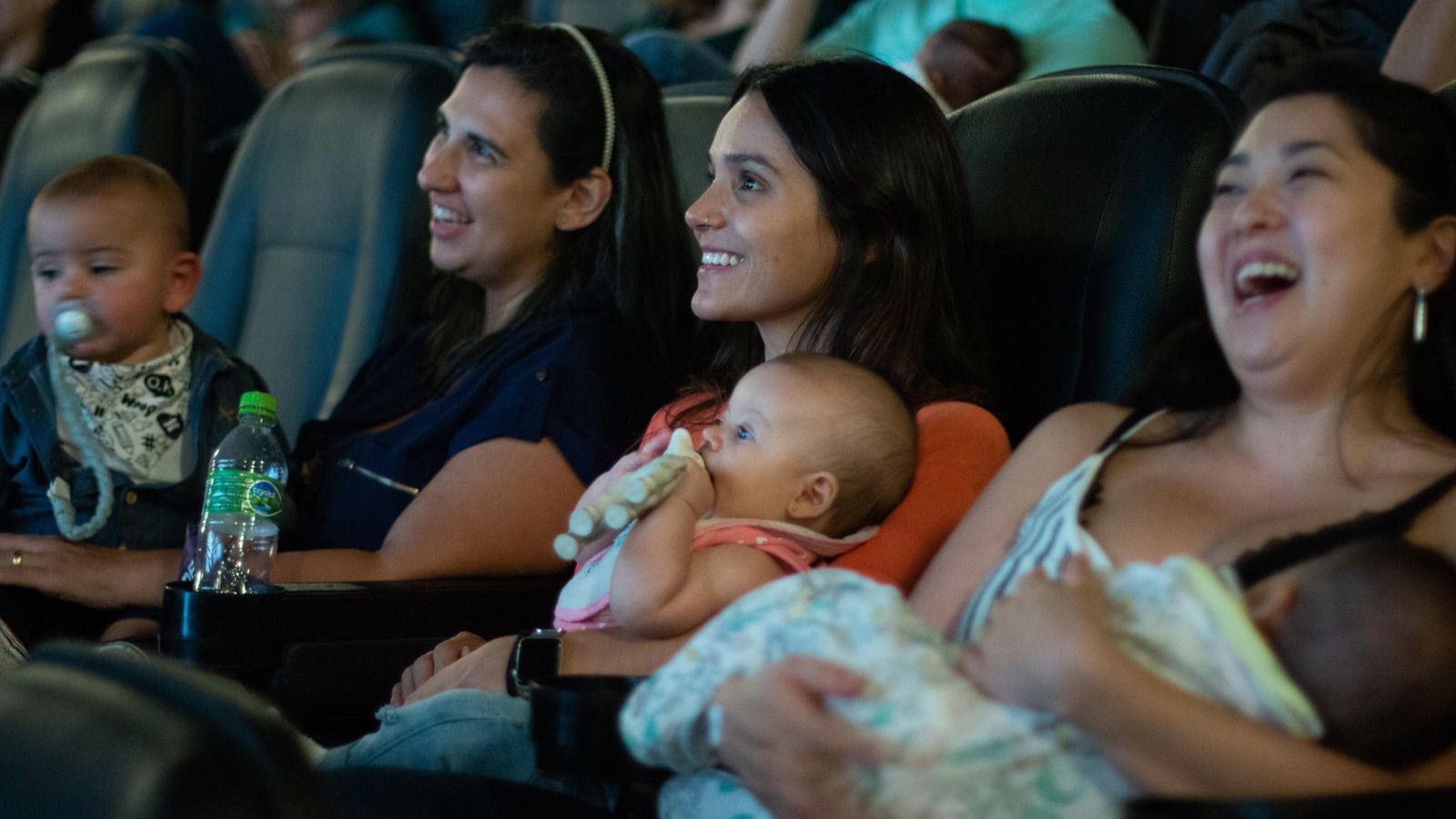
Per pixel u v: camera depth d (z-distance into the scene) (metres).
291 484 2.49
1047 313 1.99
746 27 4.12
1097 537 1.41
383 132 3.06
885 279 1.94
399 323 2.95
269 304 3.14
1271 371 1.35
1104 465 1.47
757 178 1.94
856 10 3.75
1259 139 1.37
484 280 2.47
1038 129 2.08
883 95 1.95
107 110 3.62
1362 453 1.36
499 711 1.68
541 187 2.40
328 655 1.96
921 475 1.76
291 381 3.04
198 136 3.67
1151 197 1.91
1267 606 1.20
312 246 3.12
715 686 1.31
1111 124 2.00
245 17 5.64
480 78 2.42
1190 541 1.37
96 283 2.40
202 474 2.44
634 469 1.75
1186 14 3.23
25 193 3.68
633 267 2.41
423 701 1.72
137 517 2.40
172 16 4.65
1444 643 1.12
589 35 2.45
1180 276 1.88
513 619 2.12
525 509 2.19
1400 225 1.32
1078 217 1.98
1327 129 1.33
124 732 1.04
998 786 1.18
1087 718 1.13
